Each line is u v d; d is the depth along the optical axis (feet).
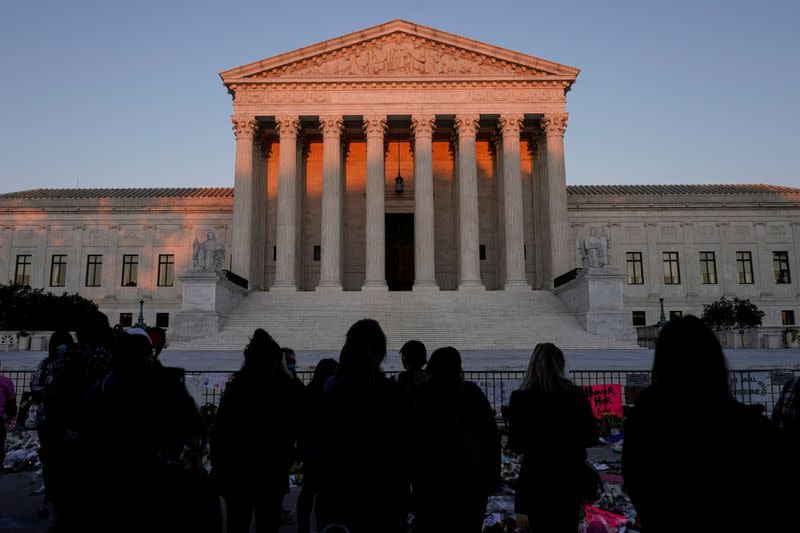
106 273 203.92
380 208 163.53
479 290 157.79
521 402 21.72
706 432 13.74
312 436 24.00
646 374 51.31
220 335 125.70
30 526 28.60
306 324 131.75
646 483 14.16
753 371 52.70
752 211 207.41
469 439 20.57
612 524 27.20
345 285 187.11
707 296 203.51
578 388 22.03
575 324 131.85
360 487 18.17
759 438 13.73
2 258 205.26
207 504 17.67
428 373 21.77
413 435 18.74
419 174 165.37
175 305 201.77
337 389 18.93
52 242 206.08
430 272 160.97
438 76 167.73
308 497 25.81
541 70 168.35
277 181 186.80
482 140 191.93
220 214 205.36
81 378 25.73
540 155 178.50
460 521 20.25
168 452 16.87
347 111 167.22
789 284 205.05
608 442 47.16
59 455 26.09
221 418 22.58
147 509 16.37
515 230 162.81
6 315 157.79
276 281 160.76
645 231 206.18
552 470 20.99
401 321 132.67
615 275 128.06
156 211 205.77
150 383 17.37
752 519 13.30
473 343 122.31
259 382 22.84
